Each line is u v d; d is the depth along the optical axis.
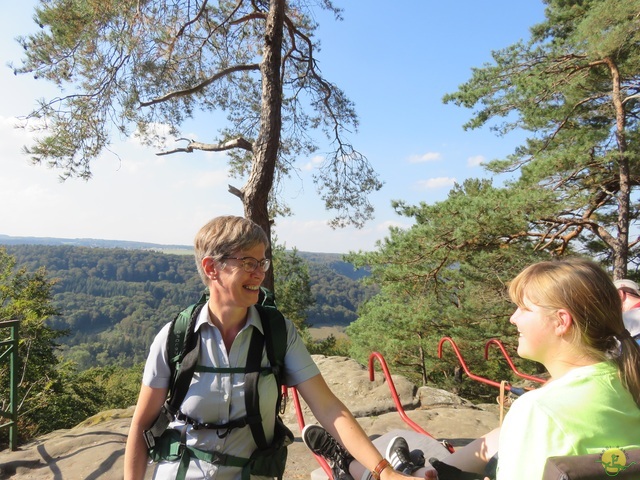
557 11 11.89
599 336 1.42
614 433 1.34
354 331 23.84
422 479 1.64
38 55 7.89
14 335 4.30
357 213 11.43
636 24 9.16
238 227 1.75
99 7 7.52
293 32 9.29
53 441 4.24
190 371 1.73
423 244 11.38
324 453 2.35
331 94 10.29
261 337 1.78
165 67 8.34
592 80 11.48
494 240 11.10
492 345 13.82
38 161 8.27
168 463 1.74
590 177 11.75
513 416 1.43
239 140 7.49
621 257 11.15
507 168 13.12
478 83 11.85
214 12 8.98
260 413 1.73
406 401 5.48
